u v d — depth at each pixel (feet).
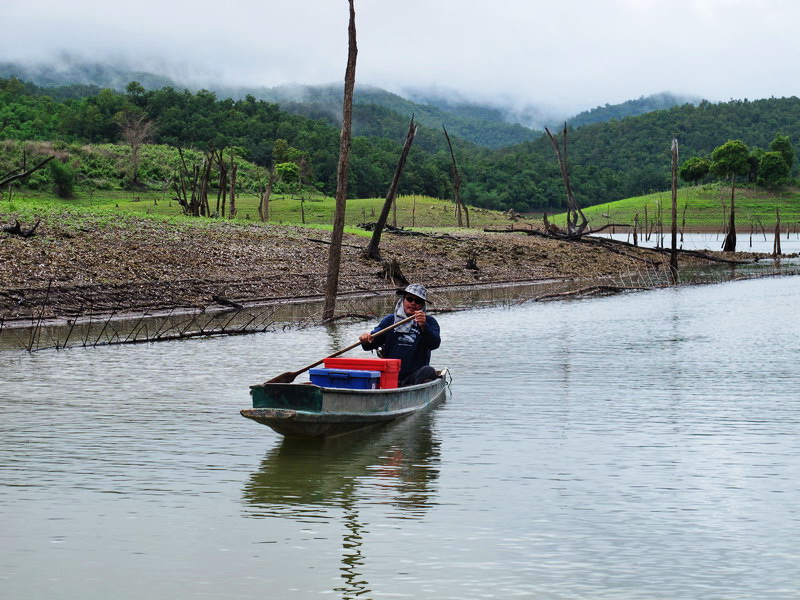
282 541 22.43
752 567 20.68
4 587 19.54
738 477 28.35
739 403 41.01
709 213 520.01
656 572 20.36
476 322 78.54
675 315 85.15
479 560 21.08
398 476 28.43
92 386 44.91
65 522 23.89
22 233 90.94
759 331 71.72
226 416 37.70
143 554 21.54
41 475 28.48
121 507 25.22
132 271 91.91
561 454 31.35
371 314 82.99
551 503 25.55
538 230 201.77
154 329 69.26
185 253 104.68
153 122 609.42
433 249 148.56
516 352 58.65
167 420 36.88
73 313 74.49
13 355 55.52
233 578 20.02
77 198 371.35
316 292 98.68
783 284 132.87
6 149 422.41
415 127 119.03
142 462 30.14
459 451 31.86
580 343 63.72
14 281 80.02
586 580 19.89
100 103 644.27
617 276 149.59
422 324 39.58
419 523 23.76
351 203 379.14
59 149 441.68
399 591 19.27
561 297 108.27
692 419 37.35
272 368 51.19
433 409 39.50
